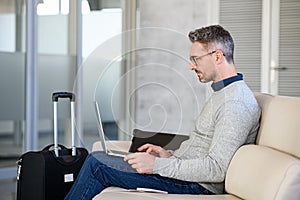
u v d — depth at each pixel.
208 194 2.18
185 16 5.62
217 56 2.27
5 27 4.62
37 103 4.79
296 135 1.89
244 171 1.96
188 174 2.13
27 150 4.71
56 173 2.66
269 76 5.33
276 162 1.80
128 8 5.69
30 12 4.71
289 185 1.70
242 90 2.20
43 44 4.85
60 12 4.98
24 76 4.73
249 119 2.15
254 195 1.83
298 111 1.95
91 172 2.32
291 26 5.27
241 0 5.39
